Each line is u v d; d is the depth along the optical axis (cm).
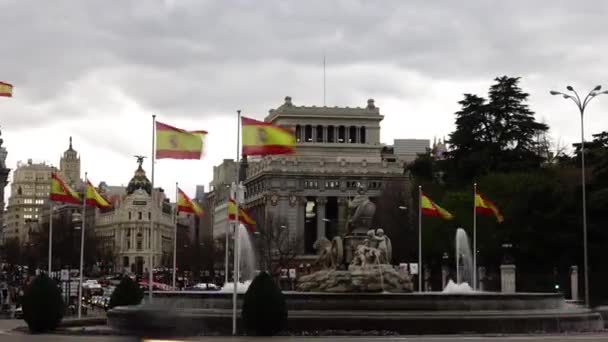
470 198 12288
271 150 5575
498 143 14700
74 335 5041
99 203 7656
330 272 6078
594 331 5412
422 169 15838
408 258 14825
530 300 5538
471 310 5247
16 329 5669
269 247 17675
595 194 10638
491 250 11669
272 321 4781
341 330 4966
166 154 5962
